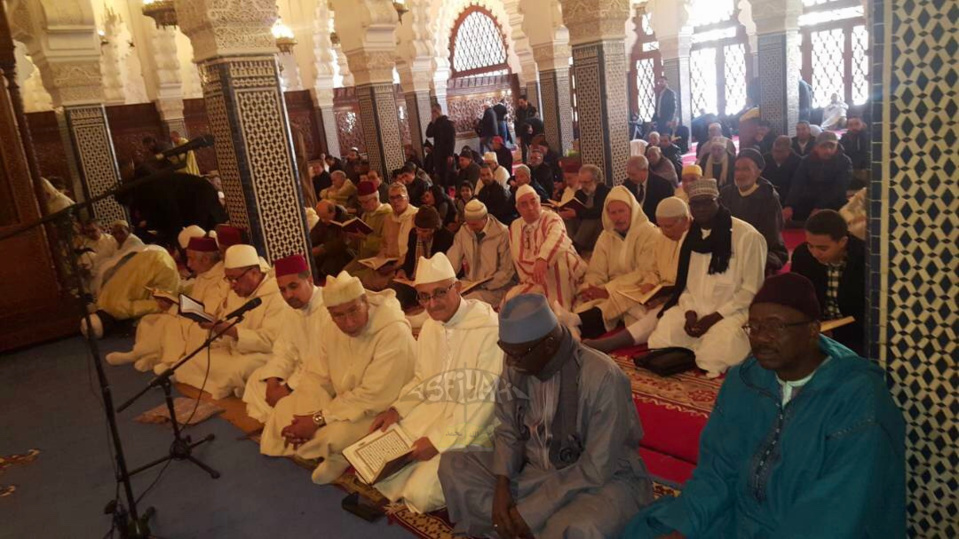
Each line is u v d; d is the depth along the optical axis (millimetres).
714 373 2695
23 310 4262
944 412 1480
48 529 2174
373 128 7223
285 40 8398
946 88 1362
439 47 13289
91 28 6363
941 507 1524
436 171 8406
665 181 4363
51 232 4332
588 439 1667
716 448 1482
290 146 4098
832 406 1308
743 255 2773
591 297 3346
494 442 1860
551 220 3484
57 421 3051
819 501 1269
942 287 1436
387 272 4281
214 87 3932
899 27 1394
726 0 11445
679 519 1450
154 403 3127
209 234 4168
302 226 4191
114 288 4289
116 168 6746
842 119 8719
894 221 1473
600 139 5504
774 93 7211
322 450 2230
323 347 2492
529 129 10000
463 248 3799
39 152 8453
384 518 2020
